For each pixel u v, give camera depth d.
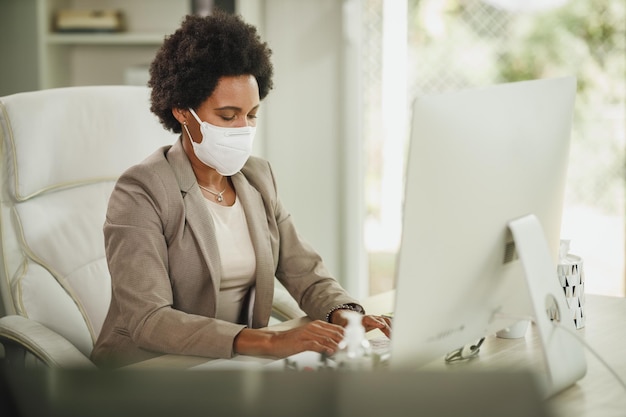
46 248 1.83
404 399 0.46
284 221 1.75
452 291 1.05
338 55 3.35
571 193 4.38
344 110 3.35
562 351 1.13
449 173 0.98
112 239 1.49
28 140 1.85
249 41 1.59
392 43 3.66
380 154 3.96
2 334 1.61
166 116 1.66
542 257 1.13
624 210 4.24
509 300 1.19
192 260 1.53
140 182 1.51
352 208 3.40
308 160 3.44
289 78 3.42
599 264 4.20
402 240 0.95
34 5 3.53
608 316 1.58
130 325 1.43
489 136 1.05
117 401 0.45
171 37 1.60
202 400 0.45
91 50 3.69
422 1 4.41
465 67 4.39
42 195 1.88
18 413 0.45
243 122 1.59
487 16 4.34
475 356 1.29
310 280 1.68
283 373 0.48
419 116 0.93
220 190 1.66
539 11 4.29
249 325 1.65
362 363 1.15
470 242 1.05
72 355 1.54
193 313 1.55
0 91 3.62
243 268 1.62
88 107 1.94
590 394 1.13
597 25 4.26
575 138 4.36
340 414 0.44
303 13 3.37
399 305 0.98
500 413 0.46
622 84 4.24
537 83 1.16
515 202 1.13
